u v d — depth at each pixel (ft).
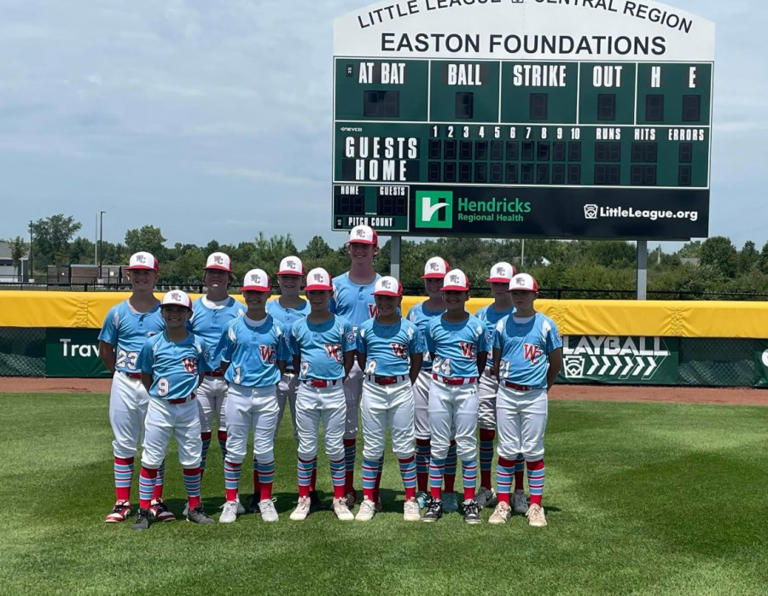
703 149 48.19
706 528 17.69
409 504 18.58
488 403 20.25
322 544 16.47
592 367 44.04
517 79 48.57
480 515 18.86
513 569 15.03
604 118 48.42
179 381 17.78
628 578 14.61
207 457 25.09
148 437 17.74
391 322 18.42
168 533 17.21
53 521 18.15
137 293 18.60
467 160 48.93
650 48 48.03
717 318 42.88
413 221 49.16
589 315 43.55
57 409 34.27
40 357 44.78
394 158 48.98
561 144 48.67
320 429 30.22
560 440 28.32
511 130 48.75
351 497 19.76
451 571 14.90
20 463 24.16
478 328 18.58
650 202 48.55
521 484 19.54
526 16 48.32
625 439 28.50
